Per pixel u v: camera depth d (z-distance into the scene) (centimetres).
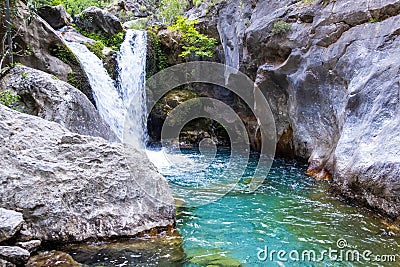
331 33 684
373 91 518
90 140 407
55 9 1031
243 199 528
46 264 284
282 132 899
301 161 813
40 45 764
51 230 322
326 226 409
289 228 407
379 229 391
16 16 711
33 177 335
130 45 1142
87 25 1116
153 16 1516
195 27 1252
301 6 789
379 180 415
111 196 365
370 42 588
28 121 391
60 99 554
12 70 606
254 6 1007
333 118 671
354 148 508
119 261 307
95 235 339
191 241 364
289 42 794
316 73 706
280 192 565
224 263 315
